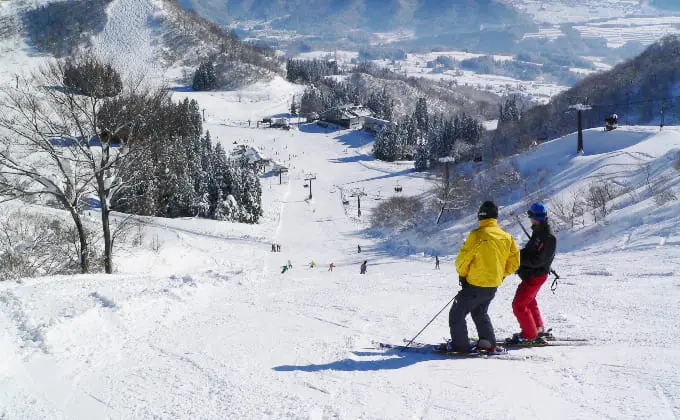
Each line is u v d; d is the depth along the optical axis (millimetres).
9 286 11109
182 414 4461
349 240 59531
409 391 4727
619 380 4590
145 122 19547
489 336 5707
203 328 7746
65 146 19141
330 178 120750
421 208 64875
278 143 155875
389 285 14070
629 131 53406
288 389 4930
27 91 17656
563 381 4730
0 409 4688
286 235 65000
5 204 27594
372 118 175375
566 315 7645
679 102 102125
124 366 5879
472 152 113188
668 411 3824
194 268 32875
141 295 9633
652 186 30375
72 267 20812
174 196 69875
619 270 13484
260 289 12523
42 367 5785
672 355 5129
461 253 5594
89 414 4578
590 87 121938
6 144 17453
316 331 7430
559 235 27953
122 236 30125
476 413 4148
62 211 32688
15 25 199625
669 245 18562
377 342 6559
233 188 76500
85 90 18141
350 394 4723
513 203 43719
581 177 41688
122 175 20062
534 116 116875
